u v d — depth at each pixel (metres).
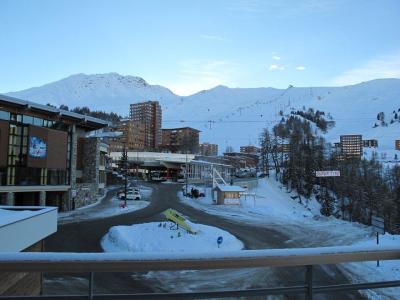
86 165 64.31
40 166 47.00
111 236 34.19
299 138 121.88
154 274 22.27
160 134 197.88
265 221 52.31
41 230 14.26
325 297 19.39
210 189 85.06
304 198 88.88
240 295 3.15
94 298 2.92
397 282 3.46
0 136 41.75
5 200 42.47
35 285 13.52
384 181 93.94
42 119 48.81
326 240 39.84
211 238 34.28
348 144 162.25
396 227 68.12
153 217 49.16
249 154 180.50
